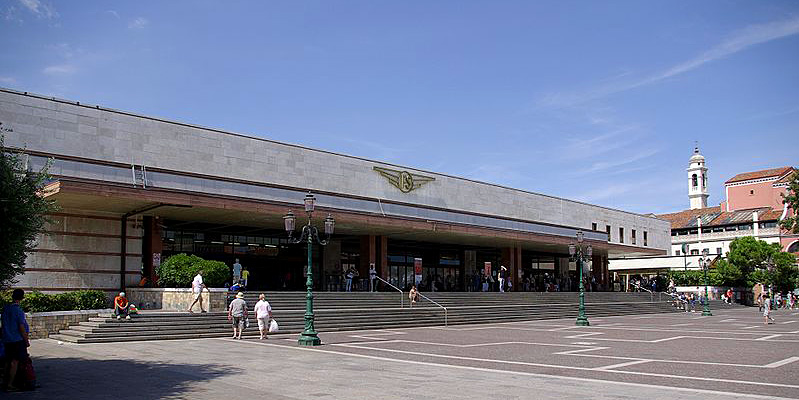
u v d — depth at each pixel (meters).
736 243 66.88
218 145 33.19
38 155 25.92
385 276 41.03
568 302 44.06
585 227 58.97
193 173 30.00
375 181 40.81
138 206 27.16
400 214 39.28
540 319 37.03
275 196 32.97
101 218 27.84
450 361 15.82
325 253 42.41
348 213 33.81
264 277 38.88
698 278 65.75
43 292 25.64
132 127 30.08
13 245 12.23
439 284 49.12
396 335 24.20
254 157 34.66
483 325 31.20
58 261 26.25
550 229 50.00
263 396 10.70
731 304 58.88
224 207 28.47
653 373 13.73
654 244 69.56
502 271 49.34
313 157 37.53
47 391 11.18
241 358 16.27
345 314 28.44
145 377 12.88
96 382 12.20
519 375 13.32
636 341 22.09
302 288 40.66
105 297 24.66
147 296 26.31
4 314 11.36
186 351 17.89
